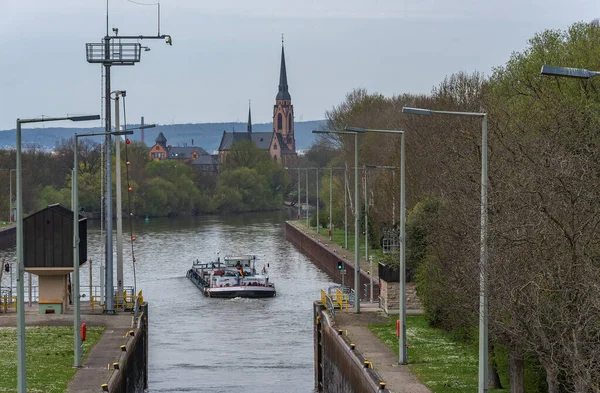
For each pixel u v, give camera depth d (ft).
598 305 342.64
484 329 386.11
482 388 387.14
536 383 469.57
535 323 361.51
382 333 626.64
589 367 342.23
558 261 369.71
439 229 557.33
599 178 438.81
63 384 475.31
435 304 608.19
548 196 385.91
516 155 488.02
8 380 477.77
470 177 498.69
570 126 539.70
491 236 393.91
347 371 561.02
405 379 493.36
